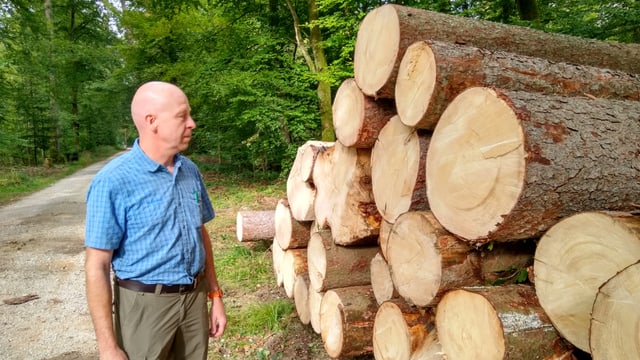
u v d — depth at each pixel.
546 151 1.40
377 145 2.40
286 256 3.68
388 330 2.14
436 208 1.76
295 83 9.91
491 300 1.50
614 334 1.08
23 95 17.41
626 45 3.14
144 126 1.64
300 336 3.15
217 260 4.82
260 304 3.67
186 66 11.81
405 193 2.11
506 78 1.96
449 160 1.67
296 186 3.53
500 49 2.55
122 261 1.65
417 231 1.89
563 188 1.43
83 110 22.28
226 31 10.91
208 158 16.47
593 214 1.22
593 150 1.48
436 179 1.75
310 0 8.99
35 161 19.08
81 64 19.58
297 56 11.59
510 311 1.49
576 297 1.27
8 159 17.39
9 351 2.97
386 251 2.24
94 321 1.50
